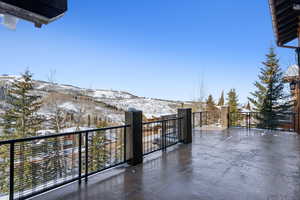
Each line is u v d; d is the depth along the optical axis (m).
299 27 7.75
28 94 15.29
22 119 14.58
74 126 15.27
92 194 2.56
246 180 3.05
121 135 4.11
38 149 2.99
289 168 3.62
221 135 7.34
